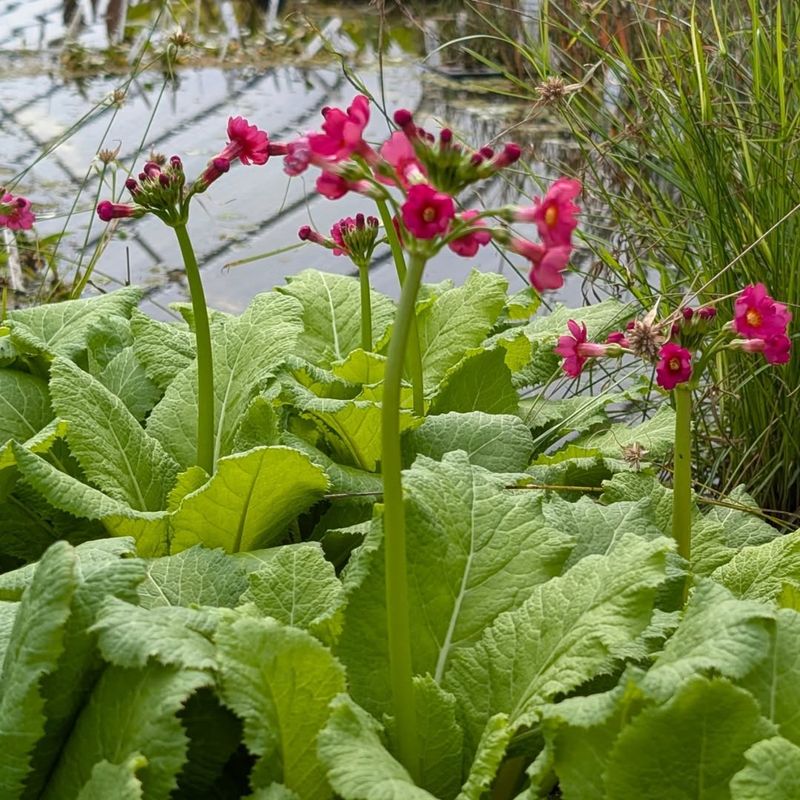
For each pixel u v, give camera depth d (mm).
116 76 6992
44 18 8148
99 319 3080
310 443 2789
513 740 1795
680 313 2035
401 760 1692
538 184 3818
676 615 1859
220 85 6809
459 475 2072
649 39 3910
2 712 1624
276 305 2912
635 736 1516
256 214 5348
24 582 1955
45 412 2797
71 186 5473
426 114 5996
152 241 5113
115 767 1536
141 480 2564
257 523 2416
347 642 1878
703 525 2334
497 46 6410
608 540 2186
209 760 1774
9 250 4711
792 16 3383
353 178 1579
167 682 1614
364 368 2867
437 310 3193
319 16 7934
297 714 1651
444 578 1958
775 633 1676
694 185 3148
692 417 3191
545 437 3117
